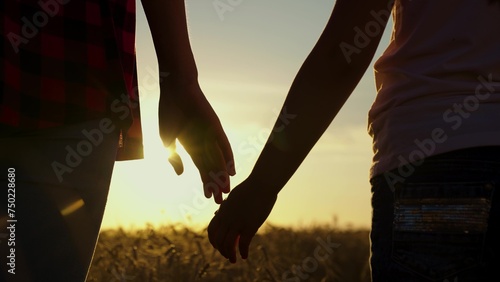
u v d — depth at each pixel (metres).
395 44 2.04
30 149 2.29
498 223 1.83
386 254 1.95
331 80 2.08
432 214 1.88
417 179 1.91
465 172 1.85
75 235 2.34
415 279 1.89
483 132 1.84
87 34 2.38
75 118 2.34
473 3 1.91
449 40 1.91
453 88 1.89
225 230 2.28
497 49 1.89
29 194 2.27
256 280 5.17
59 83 2.32
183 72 2.96
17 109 2.26
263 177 2.18
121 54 2.52
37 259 2.27
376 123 2.04
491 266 1.84
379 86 2.09
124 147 2.65
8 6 2.28
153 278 5.10
